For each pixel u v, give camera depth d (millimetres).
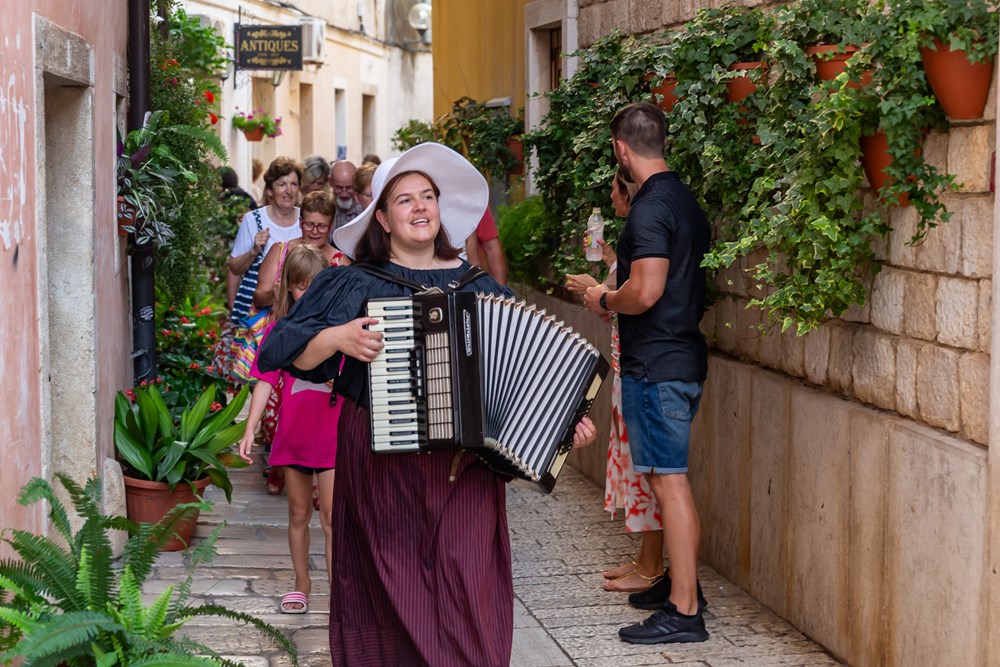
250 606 5496
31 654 3213
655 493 5176
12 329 4145
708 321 6148
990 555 3832
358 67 25594
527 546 6426
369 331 3617
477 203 4082
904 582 4328
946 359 4156
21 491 3736
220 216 13211
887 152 4070
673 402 5043
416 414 3619
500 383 3707
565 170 7492
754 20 5398
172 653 3512
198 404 6398
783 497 5262
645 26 7207
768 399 5375
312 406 5277
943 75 3891
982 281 3939
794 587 5195
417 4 28250
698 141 5461
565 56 7602
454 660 3750
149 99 7418
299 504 5387
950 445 4047
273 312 5602
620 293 5016
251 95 19219
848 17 4441
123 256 7070
